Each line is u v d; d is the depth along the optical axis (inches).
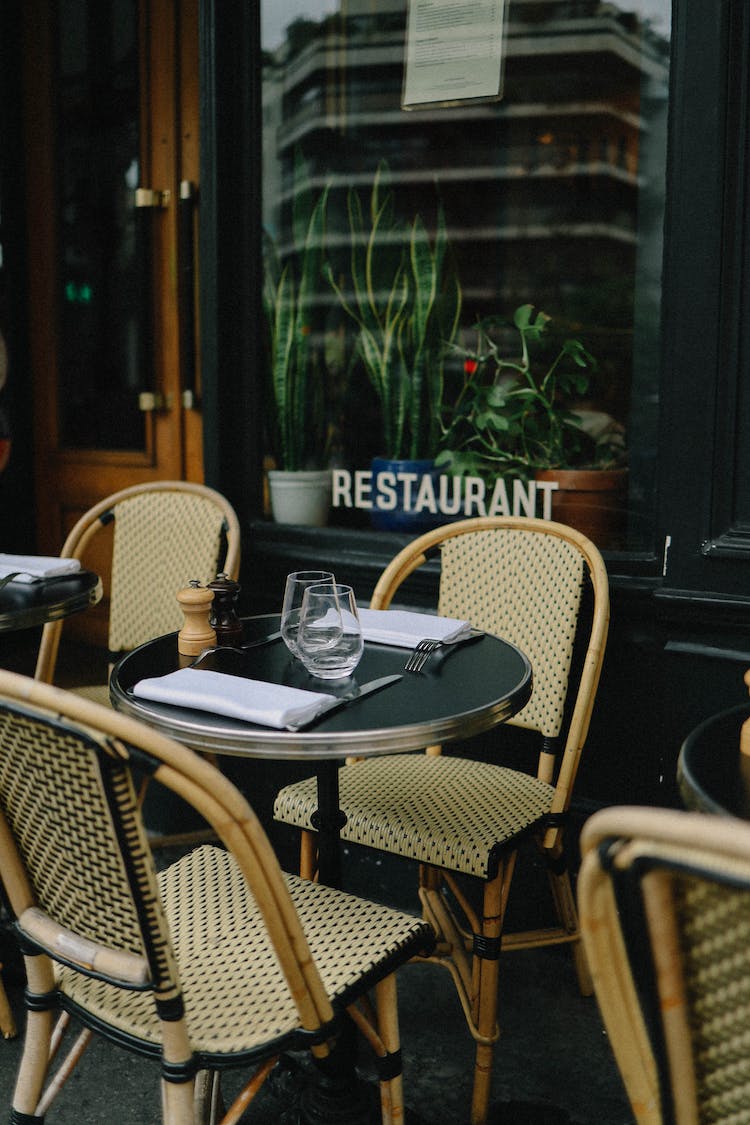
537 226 98.7
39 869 48.2
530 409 99.9
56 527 143.9
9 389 140.8
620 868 30.3
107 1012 49.1
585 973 83.4
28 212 138.7
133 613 100.9
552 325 98.3
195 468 126.3
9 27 134.3
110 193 130.0
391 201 106.7
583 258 96.1
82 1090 73.9
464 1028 80.7
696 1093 32.4
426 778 80.0
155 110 122.1
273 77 108.5
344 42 108.1
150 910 42.9
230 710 54.2
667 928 30.2
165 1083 45.6
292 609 62.7
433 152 104.6
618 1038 33.7
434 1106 71.6
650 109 89.9
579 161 96.0
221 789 41.4
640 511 93.0
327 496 111.1
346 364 108.8
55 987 52.0
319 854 68.1
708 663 85.0
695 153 80.4
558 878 79.7
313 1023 46.6
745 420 81.4
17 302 140.3
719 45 78.3
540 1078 74.5
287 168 109.6
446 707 56.4
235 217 110.6
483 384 102.7
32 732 42.8
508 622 83.7
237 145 109.3
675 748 87.4
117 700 59.5
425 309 104.7
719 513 83.1
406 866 98.8
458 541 87.0
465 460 103.3
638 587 87.7
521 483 100.0
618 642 90.4
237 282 111.5
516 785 78.5
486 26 100.7
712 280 80.6
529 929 94.0
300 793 77.0
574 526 97.0
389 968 53.7
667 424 84.4
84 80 130.3
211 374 112.0
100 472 136.8
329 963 52.6
